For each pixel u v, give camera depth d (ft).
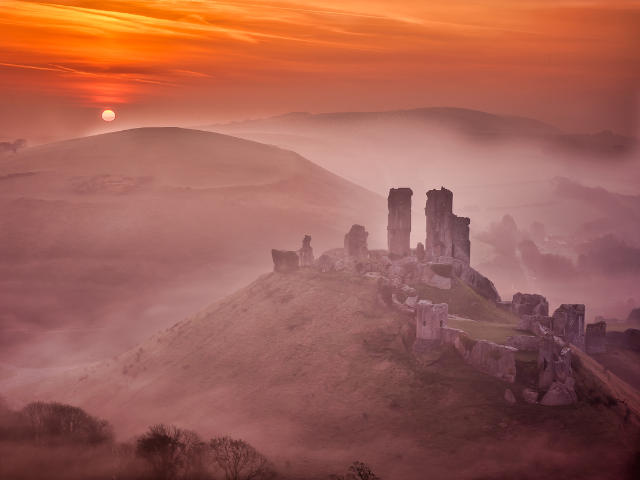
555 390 342.44
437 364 372.99
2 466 313.53
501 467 315.58
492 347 362.33
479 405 345.72
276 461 329.72
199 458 314.14
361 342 403.13
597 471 310.45
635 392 396.57
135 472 308.19
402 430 343.26
